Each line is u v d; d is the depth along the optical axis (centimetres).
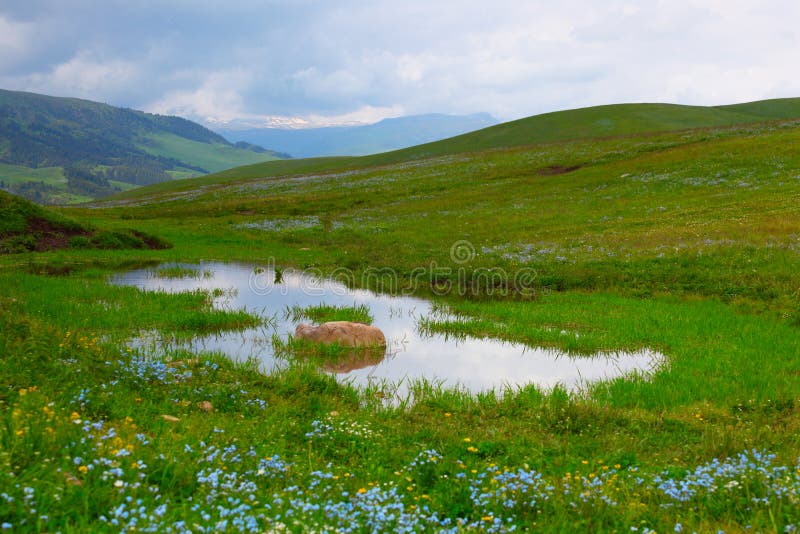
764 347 1568
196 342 1686
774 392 1178
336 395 1241
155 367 1202
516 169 6812
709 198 4172
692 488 679
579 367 1496
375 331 1728
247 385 1223
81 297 2155
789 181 4238
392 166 8425
